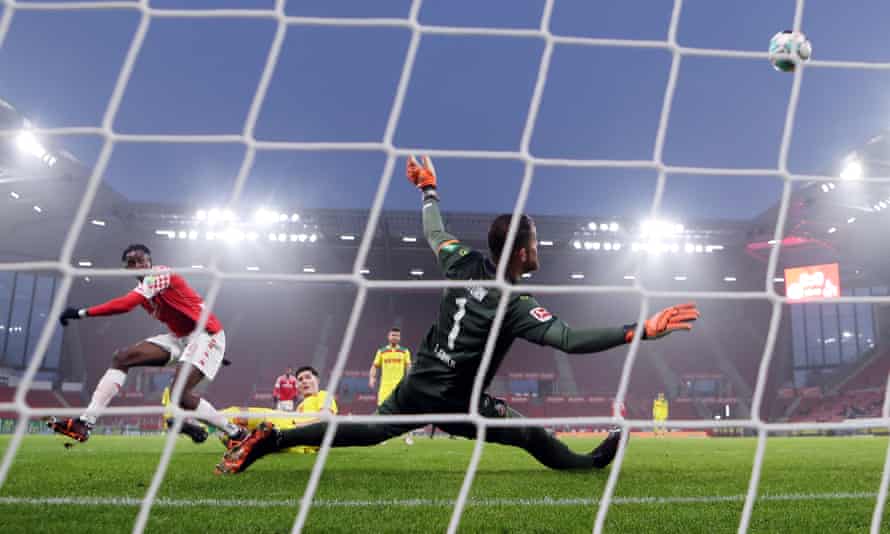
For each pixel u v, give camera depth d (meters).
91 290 39.25
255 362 40.28
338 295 42.12
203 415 1.69
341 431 3.79
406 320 42.22
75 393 36.00
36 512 2.87
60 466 4.99
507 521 2.73
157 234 36.31
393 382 10.95
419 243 37.50
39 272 37.97
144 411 1.67
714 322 42.53
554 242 36.78
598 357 41.47
